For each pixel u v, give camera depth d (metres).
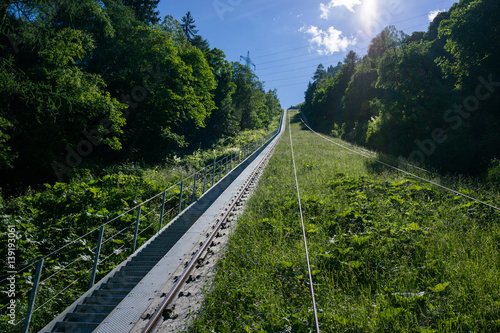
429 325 4.74
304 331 4.62
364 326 4.72
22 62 17.62
